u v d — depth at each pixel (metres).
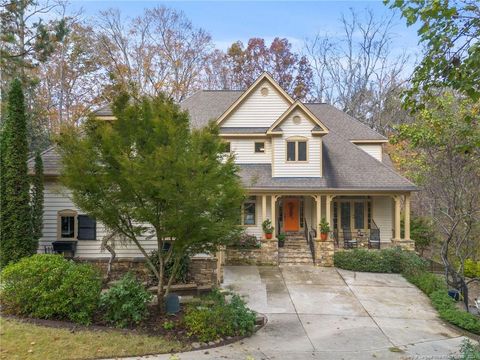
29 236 11.71
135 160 8.70
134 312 8.98
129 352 7.63
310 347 8.66
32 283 8.87
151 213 8.94
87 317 8.85
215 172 8.74
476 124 10.06
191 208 8.43
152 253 13.07
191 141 9.09
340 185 18.33
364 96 36.91
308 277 15.30
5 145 11.88
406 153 21.92
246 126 20.09
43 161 13.75
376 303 12.24
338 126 22.94
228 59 40.03
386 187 18.16
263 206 18.89
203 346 8.31
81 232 13.63
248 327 9.33
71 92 30.98
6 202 11.52
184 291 11.88
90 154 8.98
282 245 19.17
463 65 5.48
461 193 11.91
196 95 23.45
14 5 16.56
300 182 18.53
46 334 7.94
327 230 17.47
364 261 16.45
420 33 5.46
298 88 38.97
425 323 10.59
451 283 12.79
